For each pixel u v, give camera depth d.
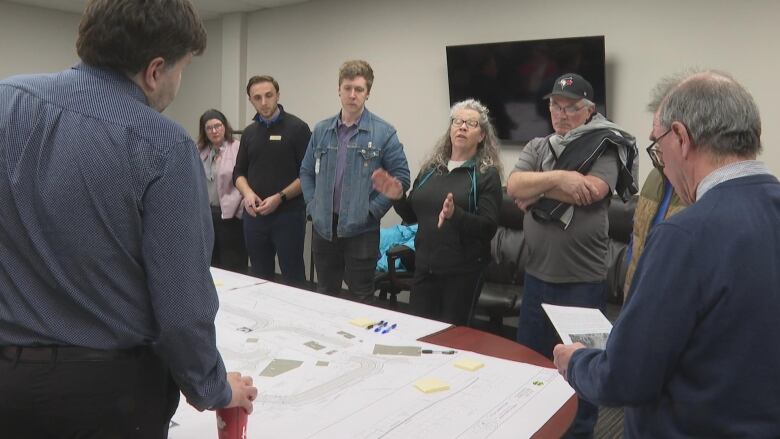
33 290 0.83
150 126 0.83
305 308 1.93
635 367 0.88
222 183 3.96
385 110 4.72
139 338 0.87
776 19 3.09
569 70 3.70
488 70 4.05
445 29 4.30
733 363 0.86
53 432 0.87
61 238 0.80
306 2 5.05
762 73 3.16
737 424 0.87
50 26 5.78
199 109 6.09
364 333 1.70
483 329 3.52
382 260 4.01
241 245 4.11
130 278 0.85
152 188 0.82
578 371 1.03
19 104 0.83
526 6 3.92
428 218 2.38
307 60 5.13
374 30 4.69
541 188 2.01
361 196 2.76
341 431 1.12
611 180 1.97
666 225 0.90
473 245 2.32
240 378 1.04
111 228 0.81
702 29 3.32
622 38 3.59
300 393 1.29
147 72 0.87
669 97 0.97
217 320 1.79
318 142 2.91
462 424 1.15
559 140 2.13
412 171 4.61
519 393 1.30
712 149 0.91
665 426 0.92
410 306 2.46
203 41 0.93
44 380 0.82
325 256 2.92
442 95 4.39
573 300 2.06
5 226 0.82
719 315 0.85
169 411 0.98
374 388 1.32
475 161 2.38
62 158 0.80
